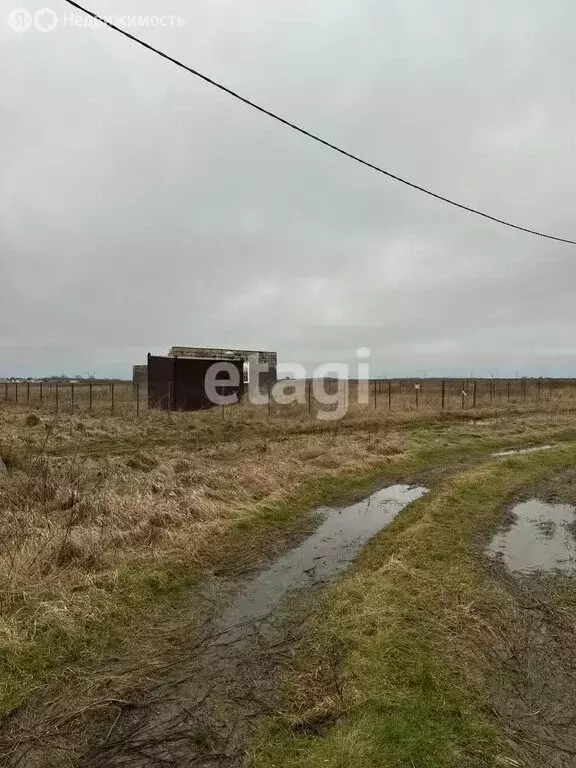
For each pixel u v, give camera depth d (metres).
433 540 5.61
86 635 3.54
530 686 2.98
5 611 3.69
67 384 49.19
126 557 4.93
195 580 4.70
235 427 14.71
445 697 2.79
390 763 2.29
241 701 2.87
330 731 2.57
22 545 4.78
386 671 3.02
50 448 10.82
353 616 3.82
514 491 8.08
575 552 5.46
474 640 3.45
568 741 2.50
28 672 3.07
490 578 4.64
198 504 6.55
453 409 21.16
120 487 7.28
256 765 2.35
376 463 10.02
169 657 3.35
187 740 2.55
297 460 9.80
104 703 2.84
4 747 2.48
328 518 6.86
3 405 21.83
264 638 3.61
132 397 28.44
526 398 30.00
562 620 3.85
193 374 21.89
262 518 6.63
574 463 10.34
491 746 2.42
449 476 9.36
